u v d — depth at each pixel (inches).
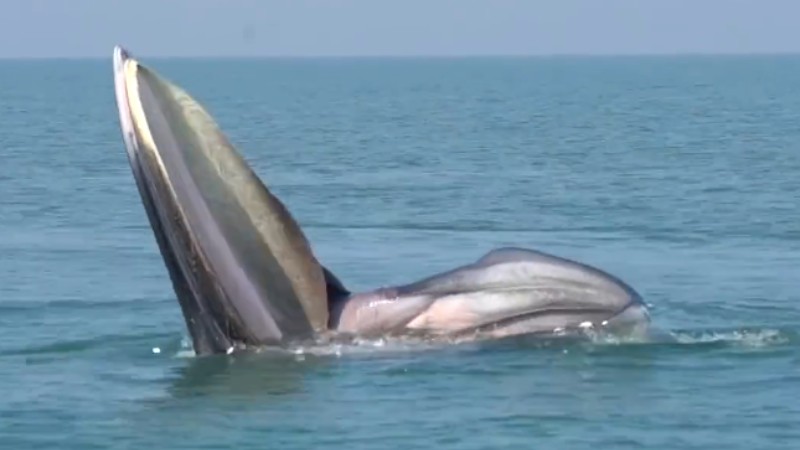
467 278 1515.7
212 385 1419.8
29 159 4333.2
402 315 1504.7
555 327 1504.7
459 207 3002.0
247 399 1374.3
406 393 1381.6
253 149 4854.8
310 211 2955.2
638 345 1523.1
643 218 2787.9
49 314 1796.3
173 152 1444.4
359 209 2987.2
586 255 2317.9
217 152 1456.7
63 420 1323.8
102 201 3142.2
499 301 1501.0
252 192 1467.8
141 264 2223.2
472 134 5644.7
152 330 1680.6
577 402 1354.6
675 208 2935.5
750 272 2119.8
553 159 4279.0
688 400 1359.5
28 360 1549.0
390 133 5797.2
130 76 1441.9
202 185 1451.8
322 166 4111.7
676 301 1861.5
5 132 5836.6
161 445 1250.0
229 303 1473.9
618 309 1518.2
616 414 1320.1
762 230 2596.0
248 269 1471.5
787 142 4835.1
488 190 3351.4
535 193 3272.6
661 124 6171.3
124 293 1945.1
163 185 1439.5
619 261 2244.1
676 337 1587.1
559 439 1254.9
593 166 3993.6
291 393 1387.8
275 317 1483.8
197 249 1456.7
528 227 2684.5
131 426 1302.9
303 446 1243.2
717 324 1692.9
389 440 1255.5
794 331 1637.6
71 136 5551.2
